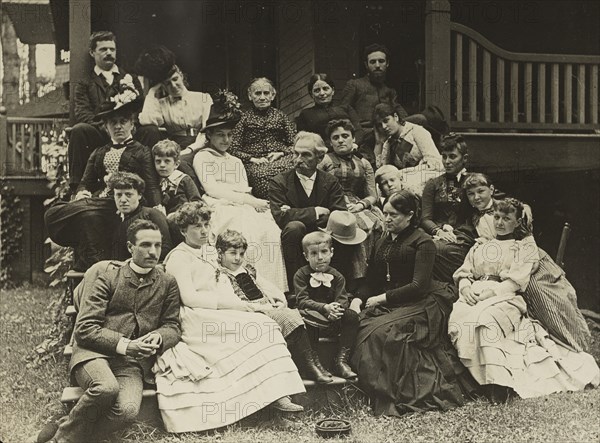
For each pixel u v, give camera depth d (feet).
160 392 16.28
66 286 25.41
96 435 15.70
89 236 19.54
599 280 31.86
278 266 19.94
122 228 18.89
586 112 35.27
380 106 24.12
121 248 18.97
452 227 21.61
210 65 38.81
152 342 16.40
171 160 20.11
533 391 18.93
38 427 17.16
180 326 17.26
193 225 17.99
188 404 16.21
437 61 26.55
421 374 18.21
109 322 16.63
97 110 21.70
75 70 22.99
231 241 18.31
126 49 37.58
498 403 18.40
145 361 16.57
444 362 18.63
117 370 16.26
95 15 35.88
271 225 20.52
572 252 32.48
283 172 21.45
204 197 21.18
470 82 28.25
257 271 19.62
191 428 16.08
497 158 28.14
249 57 37.09
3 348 25.11
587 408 17.93
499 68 28.63
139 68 23.72
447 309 19.24
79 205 19.52
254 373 16.63
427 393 17.95
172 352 16.83
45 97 60.44
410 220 19.48
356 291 20.24
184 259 17.81
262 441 15.70
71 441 15.52
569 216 32.35
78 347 16.43
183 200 20.20
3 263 43.78
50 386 20.29
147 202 20.12
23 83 77.30
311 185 20.71
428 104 26.71
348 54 32.76
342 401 18.02
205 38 38.65
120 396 15.70
